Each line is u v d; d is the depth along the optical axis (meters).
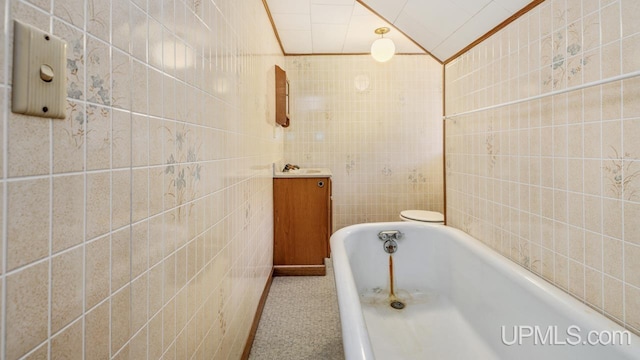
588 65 0.91
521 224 1.23
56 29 0.41
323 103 3.12
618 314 0.84
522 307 1.08
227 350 1.18
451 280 1.63
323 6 2.20
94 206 0.49
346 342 0.78
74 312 0.45
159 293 0.68
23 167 0.37
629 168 0.80
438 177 3.15
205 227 0.95
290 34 2.67
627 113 0.80
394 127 3.13
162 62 0.69
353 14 2.32
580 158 0.95
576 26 0.95
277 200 2.44
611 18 0.84
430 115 3.13
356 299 1.00
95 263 0.49
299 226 2.45
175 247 0.76
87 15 0.47
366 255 1.84
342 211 3.15
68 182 0.44
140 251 0.61
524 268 1.17
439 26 1.61
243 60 1.45
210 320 1.00
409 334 1.46
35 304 0.39
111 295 0.53
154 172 0.66
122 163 0.56
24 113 0.37
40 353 0.40
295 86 3.10
